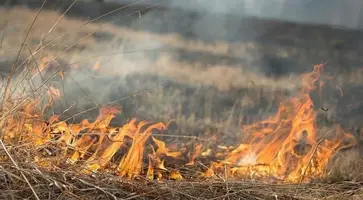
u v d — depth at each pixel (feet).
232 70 82.43
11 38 81.66
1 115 31.14
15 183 27.37
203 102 61.11
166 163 37.55
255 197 31.76
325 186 36.04
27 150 29.91
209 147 43.16
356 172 39.32
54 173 29.01
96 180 29.60
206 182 32.32
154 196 30.01
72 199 27.53
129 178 31.60
